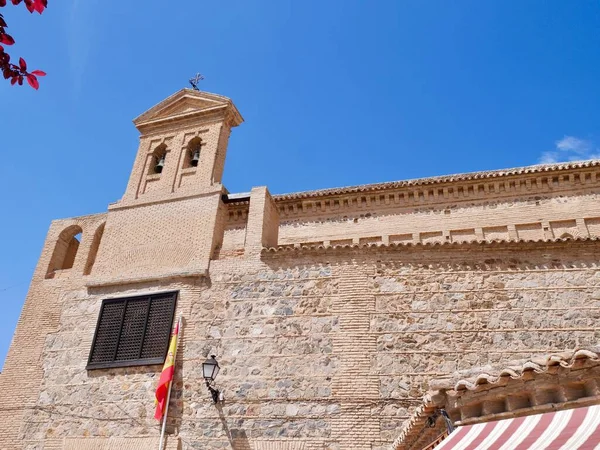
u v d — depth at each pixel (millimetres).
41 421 14078
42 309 16312
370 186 22062
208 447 12281
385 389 12023
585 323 11984
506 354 11938
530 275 12844
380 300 13227
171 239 16188
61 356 15031
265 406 12438
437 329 12555
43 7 4332
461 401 7125
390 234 21328
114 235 17047
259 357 13133
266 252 14703
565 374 5977
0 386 15047
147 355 14031
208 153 18219
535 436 5633
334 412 11992
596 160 20203
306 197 22531
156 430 12836
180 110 20109
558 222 19906
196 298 14555
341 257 14109
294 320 13453
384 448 11375
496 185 21141
